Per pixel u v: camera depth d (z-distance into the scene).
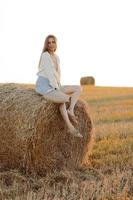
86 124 9.52
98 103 24.38
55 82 8.55
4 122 8.48
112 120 16.47
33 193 6.93
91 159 9.80
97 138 12.32
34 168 8.52
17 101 8.53
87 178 8.27
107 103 24.22
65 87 8.89
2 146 8.64
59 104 8.65
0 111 8.54
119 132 13.02
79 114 9.44
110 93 32.09
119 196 6.85
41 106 8.36
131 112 18.70
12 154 8.59
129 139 11.73
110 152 10.28
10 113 8.44
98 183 7.45
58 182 7.98
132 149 10.55
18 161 8.56
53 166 8.86
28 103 8.46
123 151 10.30
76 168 9.34
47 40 8.91
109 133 12.86
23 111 8.38
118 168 8.54
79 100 9.48
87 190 7.08
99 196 6.75
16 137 8.39
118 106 22.05
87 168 9.16
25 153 8.37
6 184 7.77
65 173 8.44
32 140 8.31
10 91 8.95
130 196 6.97
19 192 7.13
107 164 9.30
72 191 7.09
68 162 9.22
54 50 8.97
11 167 8.73
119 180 7.73
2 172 8.45
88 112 9.56
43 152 8.59
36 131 8.32
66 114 8.59
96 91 34.53
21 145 8.36
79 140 9.38
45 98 8.52
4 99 8.65
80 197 6.71
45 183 7.75
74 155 9.32
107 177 8.08
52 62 8.72
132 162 9.18
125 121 15.93
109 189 7.12
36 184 7.74
